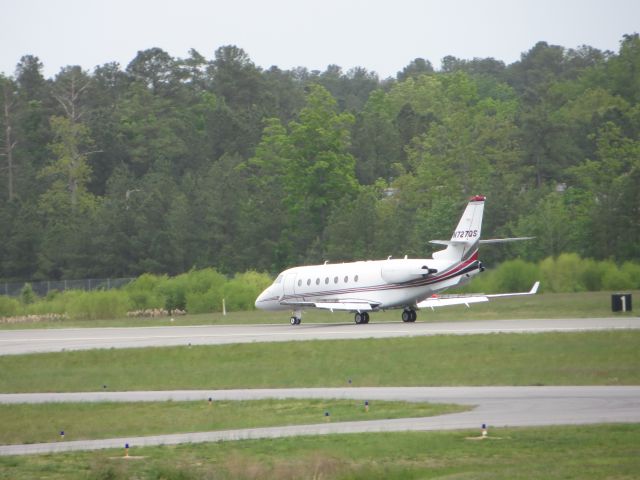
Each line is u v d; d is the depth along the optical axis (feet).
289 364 513.45
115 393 456.04
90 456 300.81
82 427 363.76
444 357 498.69
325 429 328.49
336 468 264.31
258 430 337.11
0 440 346.74
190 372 508.53
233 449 300.81
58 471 281.74
